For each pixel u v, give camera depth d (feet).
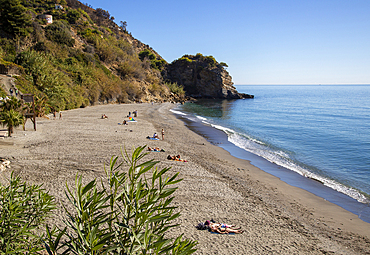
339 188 50.03
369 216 38.58
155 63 373.81
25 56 136.77
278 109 227.61
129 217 10.36
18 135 67.05
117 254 10.27
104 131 84.79
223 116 176.24
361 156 74.43
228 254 25.62
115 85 214.90
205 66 371.76
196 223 31.55
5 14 166.91
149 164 10.62
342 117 169.17
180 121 140.05
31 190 15.10
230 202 39.01
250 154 75.10
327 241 30.48
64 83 146.61
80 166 47.70
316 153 77.82
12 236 12.67
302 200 43.68
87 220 9.71
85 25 284.61
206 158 65.46
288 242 29.32
